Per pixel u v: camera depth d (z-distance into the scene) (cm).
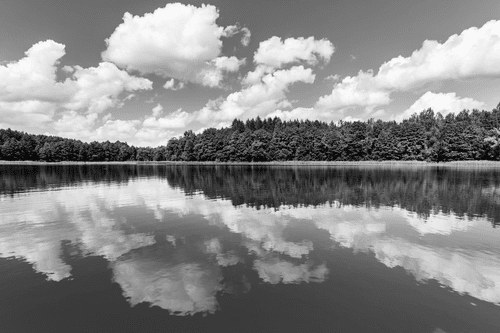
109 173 7588
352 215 2086
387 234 1605
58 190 3725
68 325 788
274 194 3170
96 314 835
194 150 15950
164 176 6228
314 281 1027
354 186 3859
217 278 1054
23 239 1552
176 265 1180
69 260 1246
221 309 851
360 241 1481
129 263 1205
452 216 2047
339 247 1388
